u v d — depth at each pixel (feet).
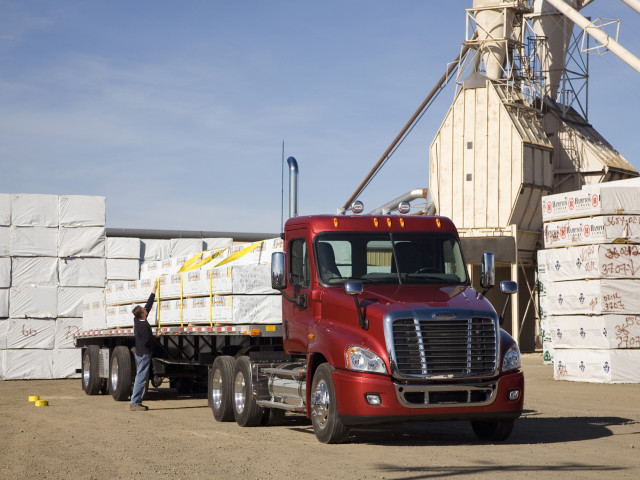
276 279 41.04
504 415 36.37
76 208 95.20
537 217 175.83
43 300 93.04
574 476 27.99
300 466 31.09
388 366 35.32
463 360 35.94
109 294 69.26
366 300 37.37
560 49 196.34
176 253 101.81
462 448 35.96
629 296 81.05
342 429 36.86
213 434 42.11
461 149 176.35
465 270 40.88
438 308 36.19
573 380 84.33
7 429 45.65
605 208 80.74
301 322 40.98
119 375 64.54
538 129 179.93
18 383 88.74
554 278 86.58
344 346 36.37
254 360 45.85
